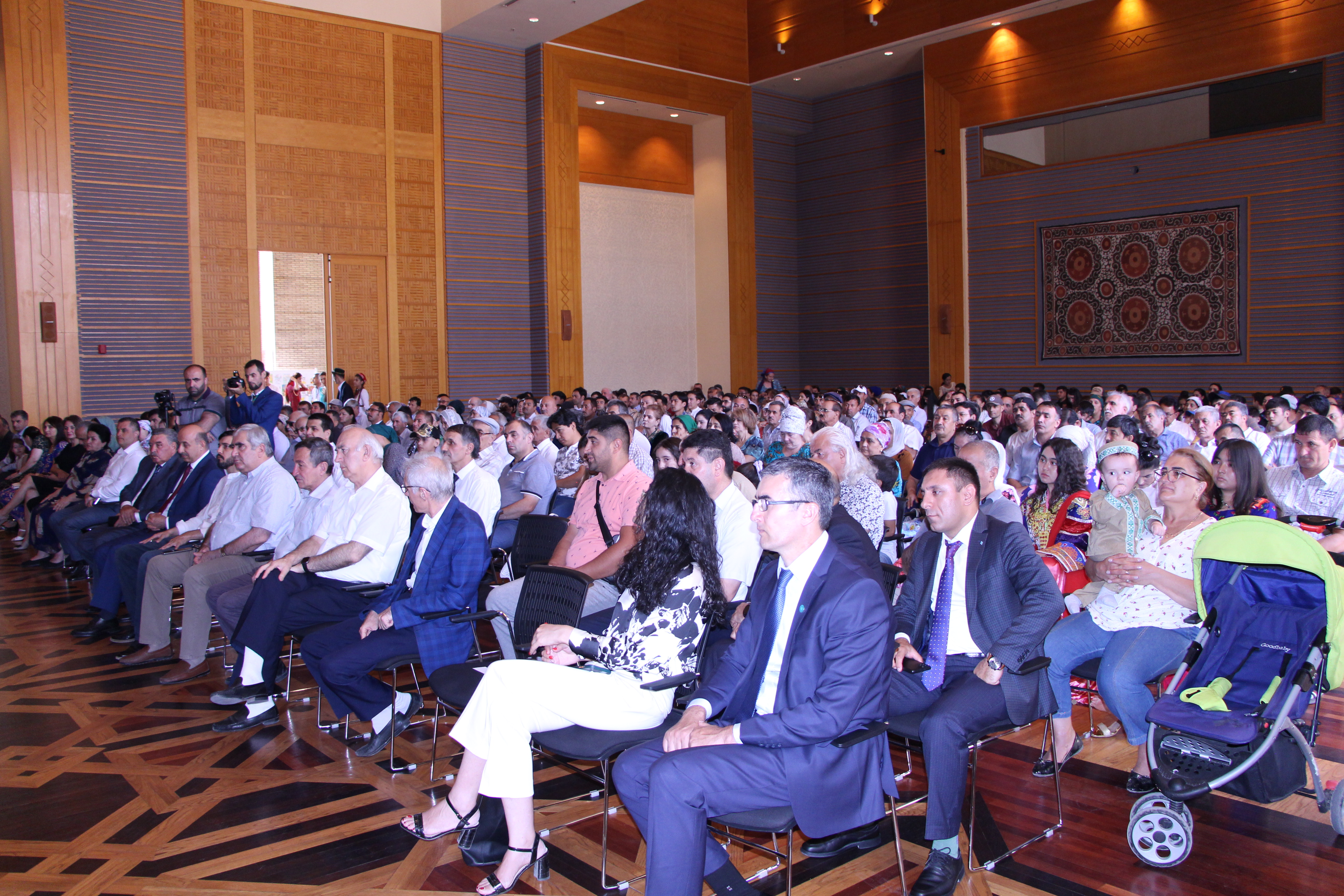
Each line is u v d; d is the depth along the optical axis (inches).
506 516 236.7
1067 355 560.1
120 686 188.7
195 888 111.1
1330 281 466.6
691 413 410.6
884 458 198.5
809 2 629.9
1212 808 129.9
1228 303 499.2
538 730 112.0
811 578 102.7
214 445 317.1
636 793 102.2
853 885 112.7
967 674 118.3
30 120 422.6
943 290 600.7
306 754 153.0
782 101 690.8
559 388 571.5
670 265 678.5
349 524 177.2
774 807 96.7
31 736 161.6
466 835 116.7
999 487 176.2
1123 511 142.3
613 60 595.8
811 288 708.7
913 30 581.9
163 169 453.7
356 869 115.5
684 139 682.2
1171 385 520.7
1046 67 549.0
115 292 442.6
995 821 125.7
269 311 487.8
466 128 550.3
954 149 589.9
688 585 116.4
